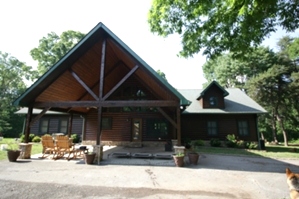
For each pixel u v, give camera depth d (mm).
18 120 25109
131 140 13898
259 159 8891
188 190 4418
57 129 16266
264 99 20734
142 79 12766
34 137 15227
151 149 11883
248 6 3721
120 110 14477
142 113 14250
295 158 9172
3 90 27719
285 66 20766
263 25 4750
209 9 5180
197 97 15586
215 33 5582
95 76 11445
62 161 7617
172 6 5527
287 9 4512
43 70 26953
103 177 5395
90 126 14578
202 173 5992
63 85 9648
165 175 5695
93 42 8727
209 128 14438
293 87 19109
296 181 2793
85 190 4324
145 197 3951
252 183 5031
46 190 4273
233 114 14328
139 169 6426
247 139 13789
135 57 7992
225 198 3975
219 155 9836
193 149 11242
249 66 28312
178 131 7641
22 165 6688
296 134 25172
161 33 6086
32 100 8578
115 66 12211
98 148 7570
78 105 8320
